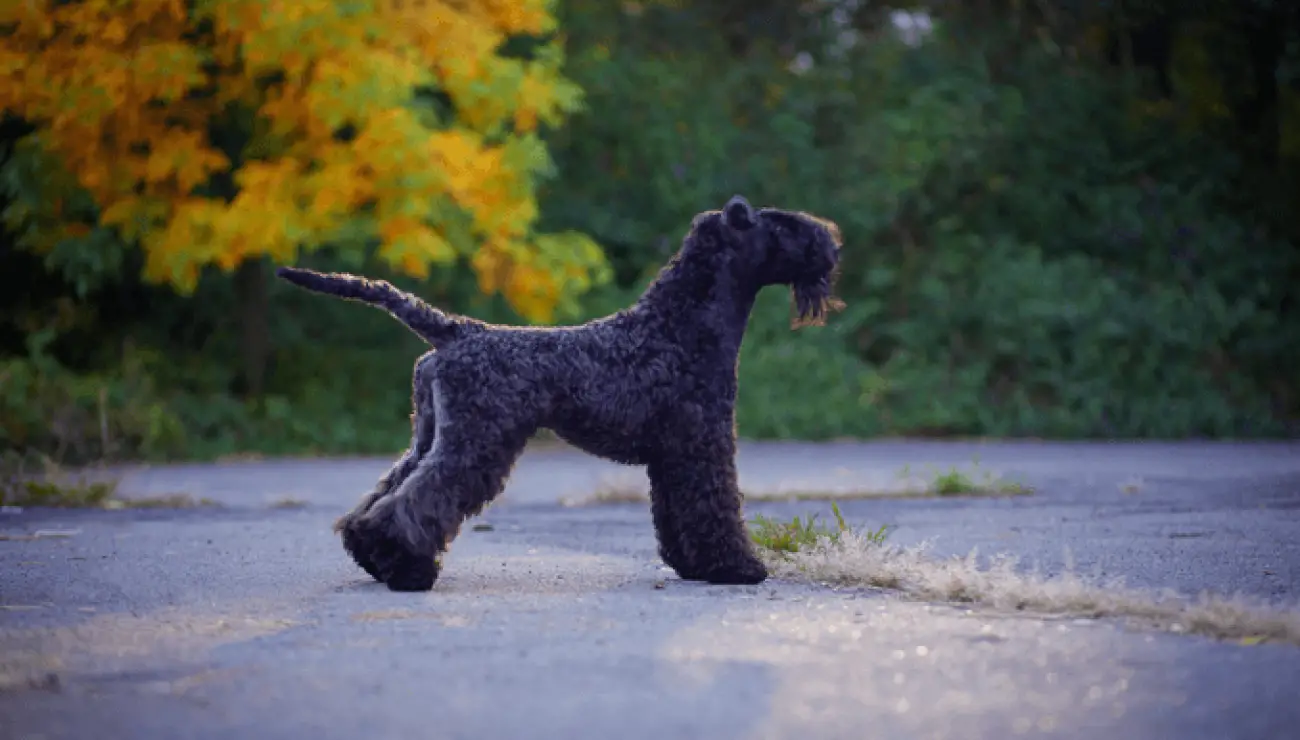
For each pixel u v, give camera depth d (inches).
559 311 725.3
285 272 244.4
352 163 611.8
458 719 149.8
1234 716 150.9
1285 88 947.3
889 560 261.3
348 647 189.8
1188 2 937.5
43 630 206.5
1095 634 197.3
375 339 789.2
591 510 424.2
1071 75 962.7
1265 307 892.6
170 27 600.7
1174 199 913.5
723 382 256.4
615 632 200.1
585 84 839.7
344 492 489.7
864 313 820.6
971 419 776.9
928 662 177.8
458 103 636.7
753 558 256.8
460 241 660.7
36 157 626.5
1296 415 823.7
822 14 949.2
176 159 609.6
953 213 887.1
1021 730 145.3
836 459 626.5
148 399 673.6
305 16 577.0
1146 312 840.9
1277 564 284.7
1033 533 348.8
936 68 927.0
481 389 243.3
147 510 428.8
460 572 275.6
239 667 177.0
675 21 924.0
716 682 166.6
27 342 677.9
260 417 705.6
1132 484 486.0
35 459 595.8
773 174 860.6
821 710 153.2
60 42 603.2
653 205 845.2
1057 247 890.7
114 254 663.8
